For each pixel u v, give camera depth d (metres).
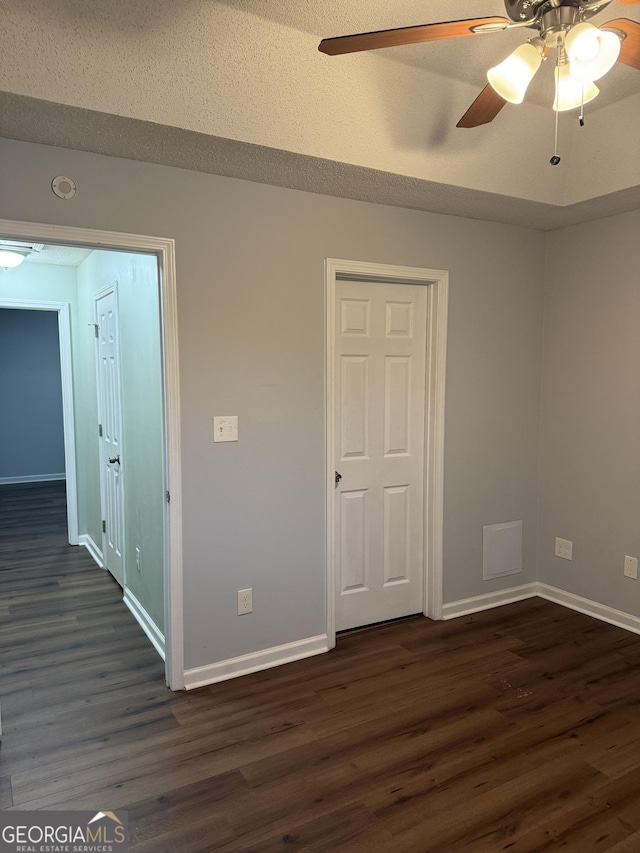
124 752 2.30
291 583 3.03
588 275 3.55
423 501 3.57
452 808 2.01
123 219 2.47
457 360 3.49
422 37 1.57
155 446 3.08
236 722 2.50
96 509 4.71
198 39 1.98
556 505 3.82
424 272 3.29
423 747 2.33
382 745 2.35
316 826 1.93
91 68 1.92
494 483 3.72
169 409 2.64
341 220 3.01
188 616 2.76
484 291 3.55
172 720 2.52
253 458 2.87
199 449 2.73
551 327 3.79
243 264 2.76
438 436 3.46
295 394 2.96
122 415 3.77
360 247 3.08
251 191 2.75
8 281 4.73
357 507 3.37
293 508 3.00
